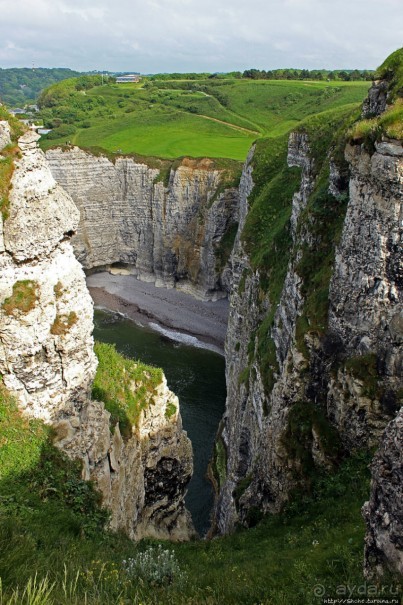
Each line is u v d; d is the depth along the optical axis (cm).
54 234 1980
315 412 2394
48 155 9106
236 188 8231
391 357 2092
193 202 8725
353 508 1844
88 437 2184
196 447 4975
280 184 5881
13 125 1948
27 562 1148
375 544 1134
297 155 5794
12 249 1877
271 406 2905
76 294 2097
